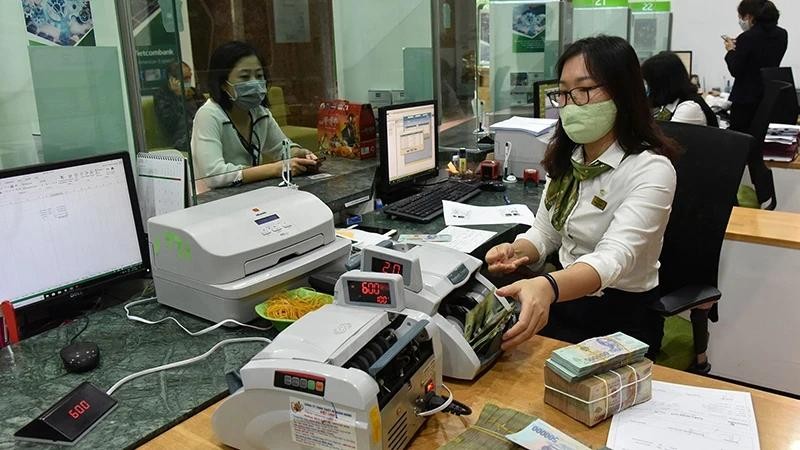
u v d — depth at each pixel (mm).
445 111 3348
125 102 1797
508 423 1086
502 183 2809
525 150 2867
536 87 3377
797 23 5855
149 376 1276
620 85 1584
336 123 2812
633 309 1756
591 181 1744
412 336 1062
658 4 6031
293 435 992
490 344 1333
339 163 2771
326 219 1678
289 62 3238
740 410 1140
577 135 1661
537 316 1327
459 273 1301
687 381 1257
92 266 1582
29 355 1369
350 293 1181
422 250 1401
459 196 2570
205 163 2334
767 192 3420
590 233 1757
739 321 2381
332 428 949
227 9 2955
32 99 1645
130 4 1731
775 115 3818
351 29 3428
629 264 1563
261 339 1406
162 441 1097
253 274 1480
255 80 2559
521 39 3850
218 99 2469
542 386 1259
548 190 1907
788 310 2279
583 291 1454
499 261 1755
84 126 1744
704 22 6414
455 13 3270
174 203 1729
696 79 6102
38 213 1472
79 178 1550
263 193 1735
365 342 1054
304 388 952
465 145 3240
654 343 1780
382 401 980
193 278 1476
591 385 1109
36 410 1165
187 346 1394
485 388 1256
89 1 1699
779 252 2238
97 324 1510
